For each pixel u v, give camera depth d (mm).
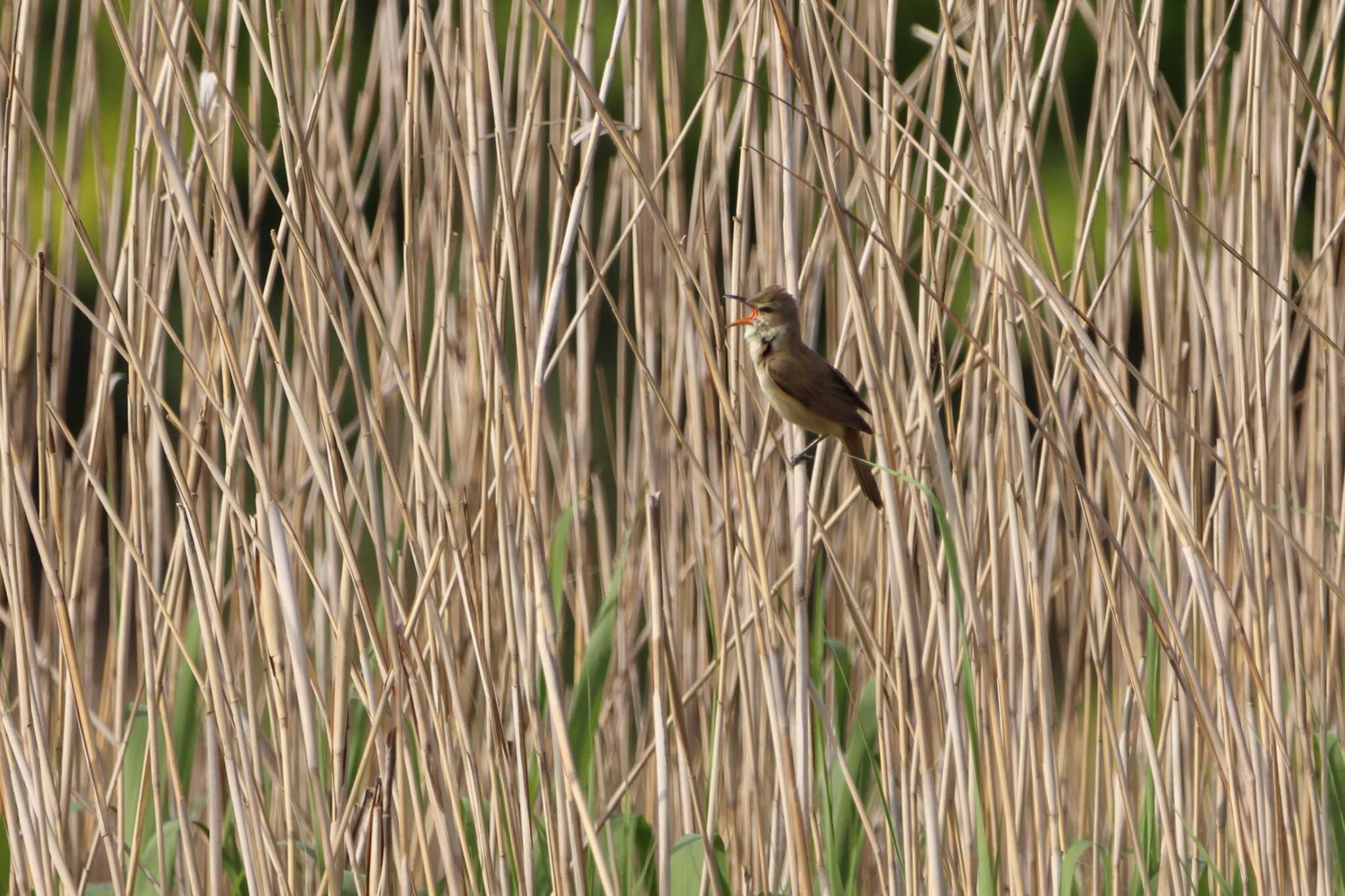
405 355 8836
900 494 6867
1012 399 6531
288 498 8484
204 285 7742
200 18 12875
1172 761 7371
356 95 14727
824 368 6891
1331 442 7824
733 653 8000
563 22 8133
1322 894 6680
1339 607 7617
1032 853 6734
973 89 7188
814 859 6469
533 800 7297
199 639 7367
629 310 11156
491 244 6594
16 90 6086
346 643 6465
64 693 6988
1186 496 6977
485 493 6434
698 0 16000
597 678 7242
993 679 6961
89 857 7051
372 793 6395
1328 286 7891
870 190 5926
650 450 7832
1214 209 7902
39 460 6793
